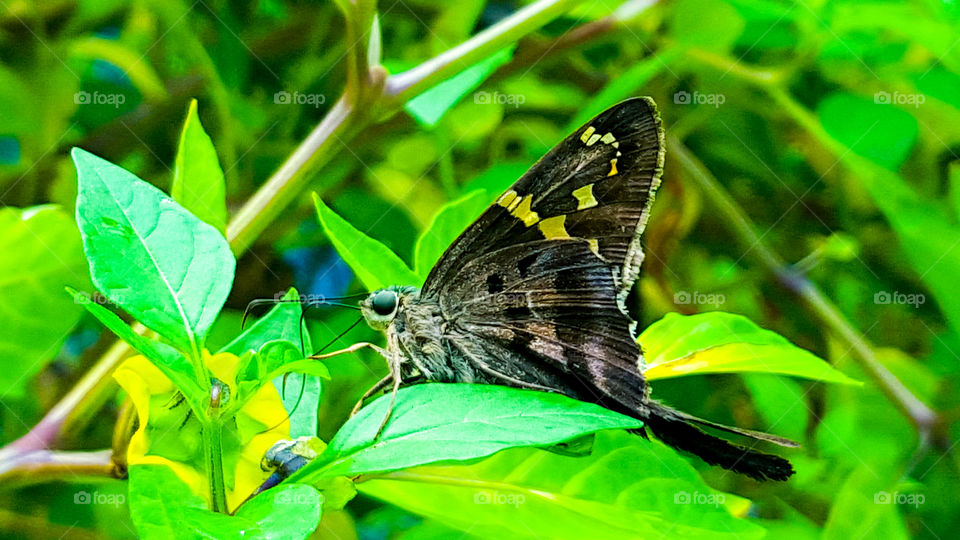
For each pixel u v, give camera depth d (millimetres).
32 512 291
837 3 293
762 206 326
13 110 305
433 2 314
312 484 242
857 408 298
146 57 320
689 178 318
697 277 323
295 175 273
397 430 244
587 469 255
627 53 318
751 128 321
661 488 254
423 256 276
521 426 243
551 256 267
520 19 277
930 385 300
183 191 259
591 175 266
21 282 264
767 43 303
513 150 327
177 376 241
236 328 294
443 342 267
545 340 267
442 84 281
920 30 290
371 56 274
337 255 316
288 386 255
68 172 307
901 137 294
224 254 244
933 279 293
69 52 312
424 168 317
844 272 316
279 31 322
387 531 294
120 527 289
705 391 312
